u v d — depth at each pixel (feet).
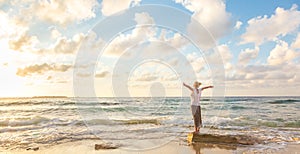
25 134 25.39
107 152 17.52
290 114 46.44
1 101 54.90
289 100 74.38
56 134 25.14
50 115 42.01
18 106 54.60
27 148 18.99
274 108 58.70
